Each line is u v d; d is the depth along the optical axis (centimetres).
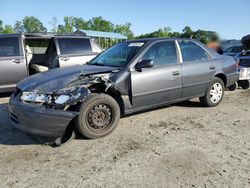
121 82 450
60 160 365
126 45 541
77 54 778
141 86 471
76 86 411
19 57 716
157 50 512
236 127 487
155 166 345
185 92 545
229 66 630
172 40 544
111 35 3441
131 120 522
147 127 485
